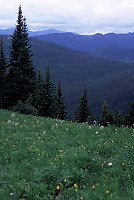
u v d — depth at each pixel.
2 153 6.36
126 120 29.61
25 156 6.22
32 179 4.71
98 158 6.11
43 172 5.13
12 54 31.53
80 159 5.98
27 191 4.19
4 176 4.73
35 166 5.47
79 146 7.20
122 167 5.60
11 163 5.74
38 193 4.18
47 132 9.74
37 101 31.22
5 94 28.44
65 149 6.96
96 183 4.80
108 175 5.16
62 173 5.02
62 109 48.16
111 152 6.91
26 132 9.45
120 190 4.44
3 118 12.51
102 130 10.33
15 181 4.57
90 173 5.37
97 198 4.05
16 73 27.75
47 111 31.75
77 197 4.08
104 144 7.45
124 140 8.37
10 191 4.18
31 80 28.30
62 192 4.33
